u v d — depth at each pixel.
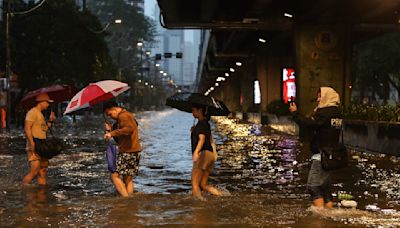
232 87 103.88
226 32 56.50
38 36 59.97
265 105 64.31
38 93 13.22
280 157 20.56
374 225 8.71
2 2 61.88
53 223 8.92
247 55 65.94
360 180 14.12
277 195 11.71
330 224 8.79
